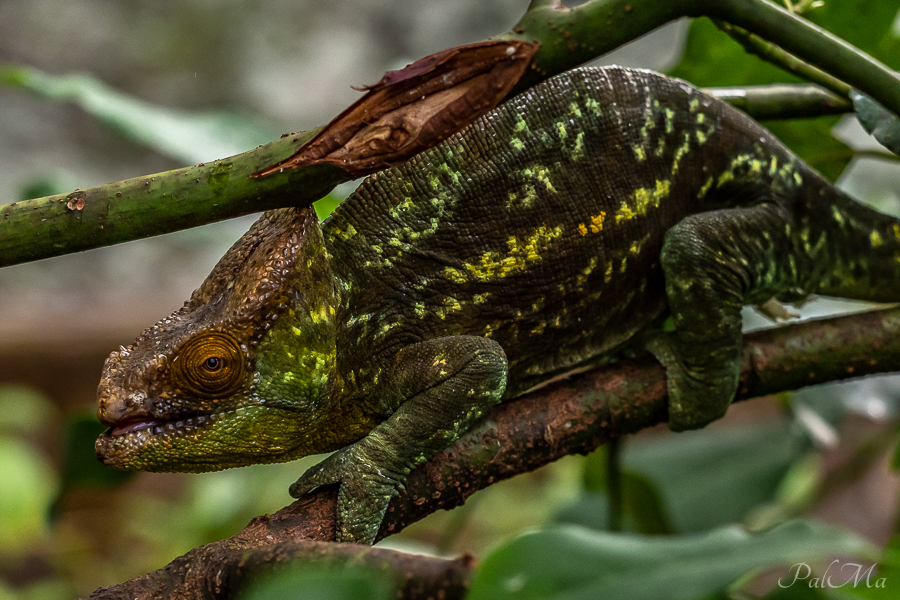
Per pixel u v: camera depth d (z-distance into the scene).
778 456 0.94
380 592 0.61
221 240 0.88
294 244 0.72
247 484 1.27
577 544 0.63
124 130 0.82
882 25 0.79
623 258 0.76
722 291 0.75
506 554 0.63
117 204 0.68
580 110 0.75
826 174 0.81
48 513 0.82
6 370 2.09
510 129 0.75
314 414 0.73
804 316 0.86
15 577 1.47
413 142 0.68
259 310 0.72
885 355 0.76
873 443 0.91
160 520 1.44
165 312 2.31
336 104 2.90
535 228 0.75
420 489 0.73
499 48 0.68
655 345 0.76
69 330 2.16
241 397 0.72
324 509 0.72
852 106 0.77
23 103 2.66
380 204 0.74
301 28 2.89
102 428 0.81
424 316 0.74
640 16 0.68
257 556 0.68
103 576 1.45
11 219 0.68
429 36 2.87
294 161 0.68
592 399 0.74
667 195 0.76
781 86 0.78
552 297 0.75
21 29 2.69
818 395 0.87
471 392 0.73
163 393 0.72
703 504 0.93
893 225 0.78
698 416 0.75
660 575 0.63
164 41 2.82
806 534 0.63
